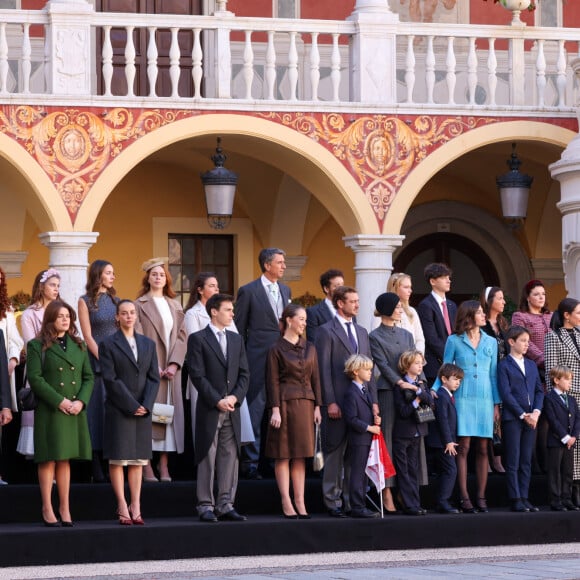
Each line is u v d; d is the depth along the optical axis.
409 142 24.97
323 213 29.42
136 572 16.03
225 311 17.95
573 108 25.55
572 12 30.80
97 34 28.75
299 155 24.66
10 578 15.55
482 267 31.09
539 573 15.90
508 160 25.95
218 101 24.20
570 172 22.91
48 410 17.00
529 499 20.08
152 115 24.00
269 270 19.72
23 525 17.38
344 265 30.03
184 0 29.28
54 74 23.69
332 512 18.33
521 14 30.48
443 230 30.64
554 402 19.25
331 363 18.59
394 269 30.64
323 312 19.56
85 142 23.72
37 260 28.22
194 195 29.27
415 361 18.69
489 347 19.25
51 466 17.14
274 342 19.58
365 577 15.57
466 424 18.97
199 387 17.72
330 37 28.47
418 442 18.75
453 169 29.98
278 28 24.61
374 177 24.84
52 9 23.67
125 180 28.86
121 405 17.22
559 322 19.94
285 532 17.48
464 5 30.05
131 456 17.23
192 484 18.56
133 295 28.83
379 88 24.95
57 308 17.14
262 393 19.53
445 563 17.02
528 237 30.48
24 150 23.47
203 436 17.70
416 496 18.64
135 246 28.88
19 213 27.59
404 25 25.11
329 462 18.45
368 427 18.16
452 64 25.36
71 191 23.64
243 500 18.81
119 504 17.34
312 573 16.00
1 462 19.33
